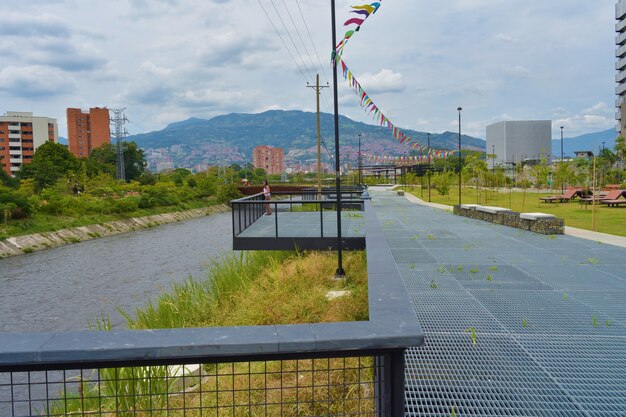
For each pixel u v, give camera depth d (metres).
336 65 11.11
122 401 4.19
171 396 5.18
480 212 18.97
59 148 95.44
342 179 86.25
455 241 12.52
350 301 8.95
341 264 11.66
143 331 2.56
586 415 3.44
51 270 29.97
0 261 33.91
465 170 58.19
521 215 15.21
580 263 9.33
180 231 50.97
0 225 40.53
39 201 49.44
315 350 2.46
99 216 52.56
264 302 9.95
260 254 16.03
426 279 7.96
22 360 2.31
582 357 4.50
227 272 13.56
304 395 4.55
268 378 5.38
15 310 20.86
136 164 132.00
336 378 4.94
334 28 11.05
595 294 6.91
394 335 2.50
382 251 6.36
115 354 2.35
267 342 2.42
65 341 2.43
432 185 60.31
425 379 4.02
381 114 12.40
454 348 4.74
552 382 3.97
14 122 128.62
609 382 3.96
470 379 4.04
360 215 17.77
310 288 10.61
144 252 36.03
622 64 98.56
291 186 68.88
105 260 32.94
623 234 15.39
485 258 9.92
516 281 7.77
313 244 12.63
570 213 24.64
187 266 29.09
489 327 5.40
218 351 2.40
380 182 93.81
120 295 22.72
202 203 80.62
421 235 13.77
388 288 4.04
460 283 7.64
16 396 8.69
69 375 9.44
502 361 4.42
